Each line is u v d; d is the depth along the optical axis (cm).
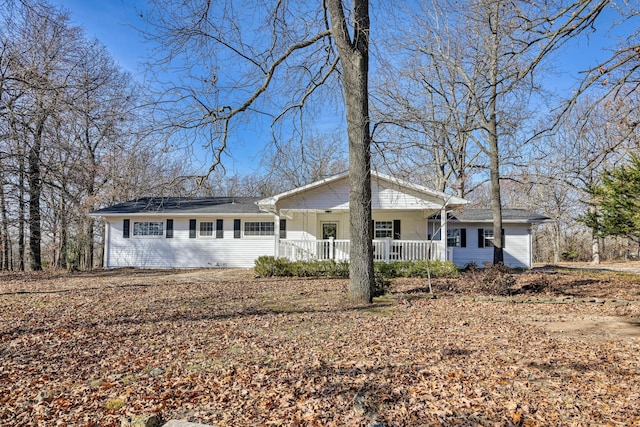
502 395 416
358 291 1007
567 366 507
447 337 666
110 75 1975
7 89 1455
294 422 362
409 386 443
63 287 1359
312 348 605
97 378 495
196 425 333
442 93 1852
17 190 2028
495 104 1344
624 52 573
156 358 566
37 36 1518
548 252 3966
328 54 1118
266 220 2152
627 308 948
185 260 2159
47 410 401
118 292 1214
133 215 2155
